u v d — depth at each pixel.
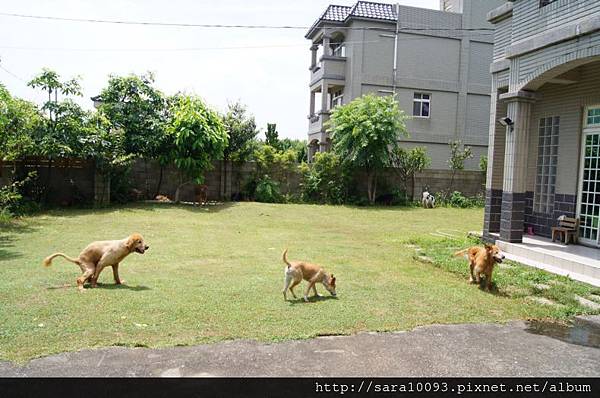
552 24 7.49
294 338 3.95
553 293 5.65
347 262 7.29
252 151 17.34
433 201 17.72
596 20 6.35
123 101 14.83
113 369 3.27
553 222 9.32
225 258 7.23
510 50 8.39
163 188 16.23
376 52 20.41
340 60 20.67
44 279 5.52
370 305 4.98
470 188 19.27
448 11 22.25
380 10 20.62
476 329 4.41
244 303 4.86
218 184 17.14
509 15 9.23
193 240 8.80
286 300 5.05
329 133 19.94
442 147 21.55
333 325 4.30
